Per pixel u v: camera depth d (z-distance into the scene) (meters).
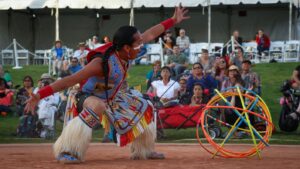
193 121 20.17
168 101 20.62
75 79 9.90
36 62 44.69
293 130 20.44
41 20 50.78
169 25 11.01
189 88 22.03
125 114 10.44
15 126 22.50
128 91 10.69
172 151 13.42
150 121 10.71
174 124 20.25
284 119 20.42
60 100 22.45
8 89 25.56
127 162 10.22
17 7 45.00
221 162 10.13
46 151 13.66
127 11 48.97
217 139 18.02
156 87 21.34
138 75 33.53
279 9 46.88
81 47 31.88
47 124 19.59
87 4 43.81
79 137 9.94
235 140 17.52
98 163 10.06
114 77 10.19
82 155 10.06
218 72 24.83
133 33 10.21
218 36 48.16
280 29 47.00
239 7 47.31
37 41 50.88
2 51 43.66
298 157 11.74
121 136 10.41
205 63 26.55
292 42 39.91
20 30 49.88
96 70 10.02
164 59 35.62
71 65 27.98
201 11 48.09
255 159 10.89
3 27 48.81
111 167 9.38
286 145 16.19
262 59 39.06
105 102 10.34
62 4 44.12
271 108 26.05
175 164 9.80
